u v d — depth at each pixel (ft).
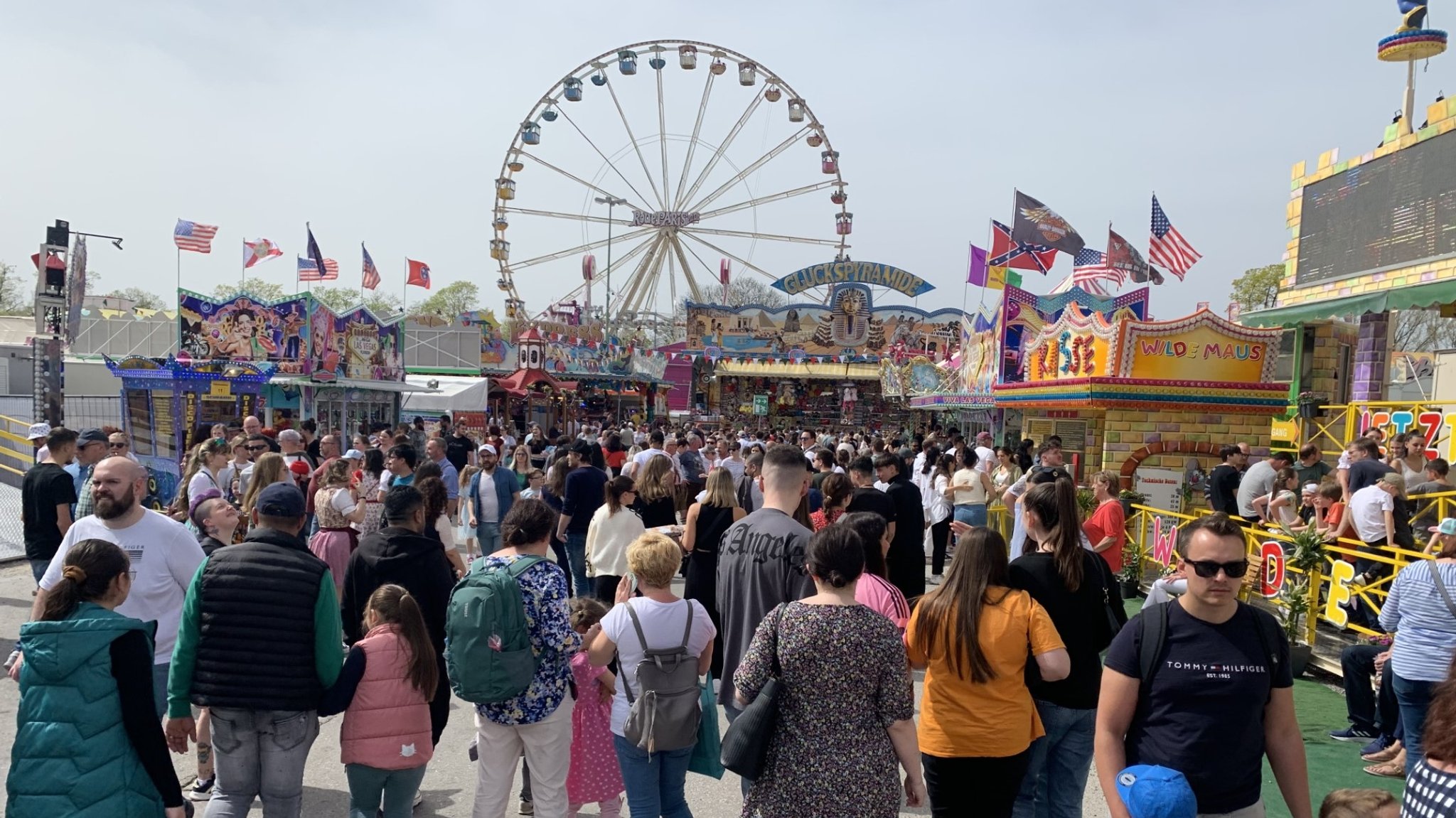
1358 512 25.39
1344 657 19.84
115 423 69.67
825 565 11.08
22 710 10.87
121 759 10.85
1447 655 15.02
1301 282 42.86
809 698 10.75
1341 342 47.21
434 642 16.08
